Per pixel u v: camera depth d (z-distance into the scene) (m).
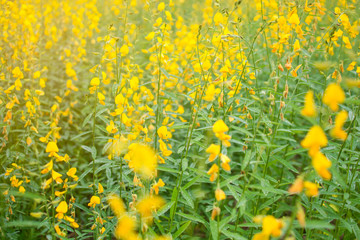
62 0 6.19
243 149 2.65
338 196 2.65
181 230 2.06
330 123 2.28
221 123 1.70
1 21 4.06
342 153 2.67
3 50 3.78
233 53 3.15
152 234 1.96
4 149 3.54
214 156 1.71
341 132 1.31
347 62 3.66
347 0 3.55
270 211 2.93
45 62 4.86
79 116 4.04
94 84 2.45
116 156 2.59
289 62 2.50
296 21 2.74
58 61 5.23
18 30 4.69
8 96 2.96
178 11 6.19
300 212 1.36
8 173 2.60
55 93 4.57
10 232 2.71
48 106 4.36
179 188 2.26
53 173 2.16
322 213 2.26
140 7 7.58
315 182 2.35
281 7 3.12
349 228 2.20
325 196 2.62
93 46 5.93
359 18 2.97
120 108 2.34
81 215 3.19
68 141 4.05
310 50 3.12
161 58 2.63
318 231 2.83
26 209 3.16
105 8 7.04
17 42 4.17
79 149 3.94
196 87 2.79
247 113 2.80
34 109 2.75
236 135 3.94
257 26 4.16
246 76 3.00
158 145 2.67
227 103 2.63
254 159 2.82
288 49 3.29
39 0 5.52
